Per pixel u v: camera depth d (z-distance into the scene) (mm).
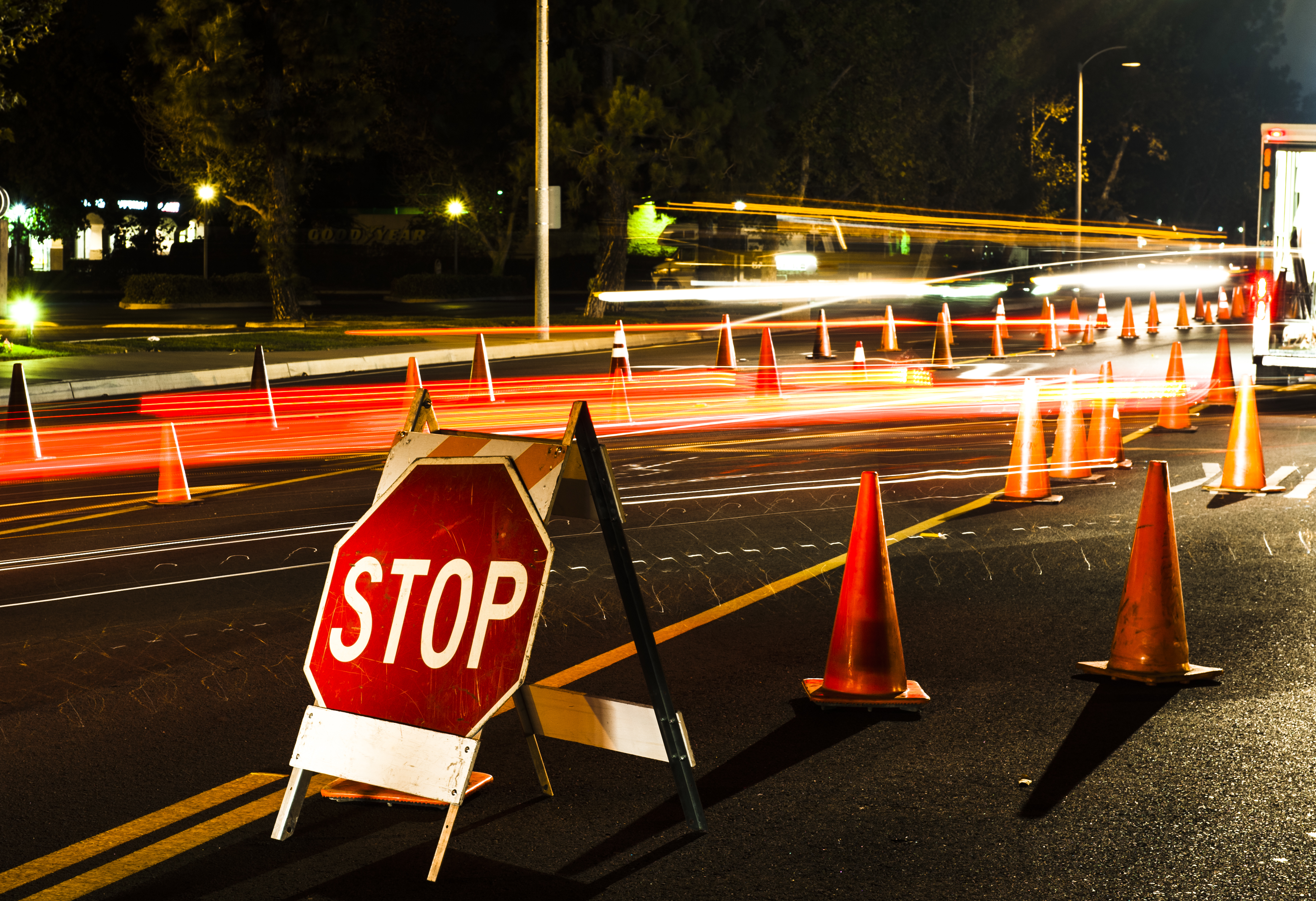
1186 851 4156
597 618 7059
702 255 50156
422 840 4309
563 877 4020
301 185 34250
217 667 6227
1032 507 9977
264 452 13242
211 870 4094
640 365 22547
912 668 6152
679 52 34906
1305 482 10898
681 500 10383
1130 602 5980
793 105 40438
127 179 56906
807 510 9930
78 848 4254
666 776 4863
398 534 4395
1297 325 17719
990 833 4309
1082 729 5297
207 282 45281
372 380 20641
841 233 51750
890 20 47531
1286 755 4980
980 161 59594
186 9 30234
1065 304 44219
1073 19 69250
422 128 49312
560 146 33281
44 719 5531
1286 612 7012
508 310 43531
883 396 17703
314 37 30859
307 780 4352
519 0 34844
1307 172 17516
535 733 4605
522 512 4184
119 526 9547
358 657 4344
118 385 19109
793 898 3863
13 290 50000
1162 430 14031
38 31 21922
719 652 6445
